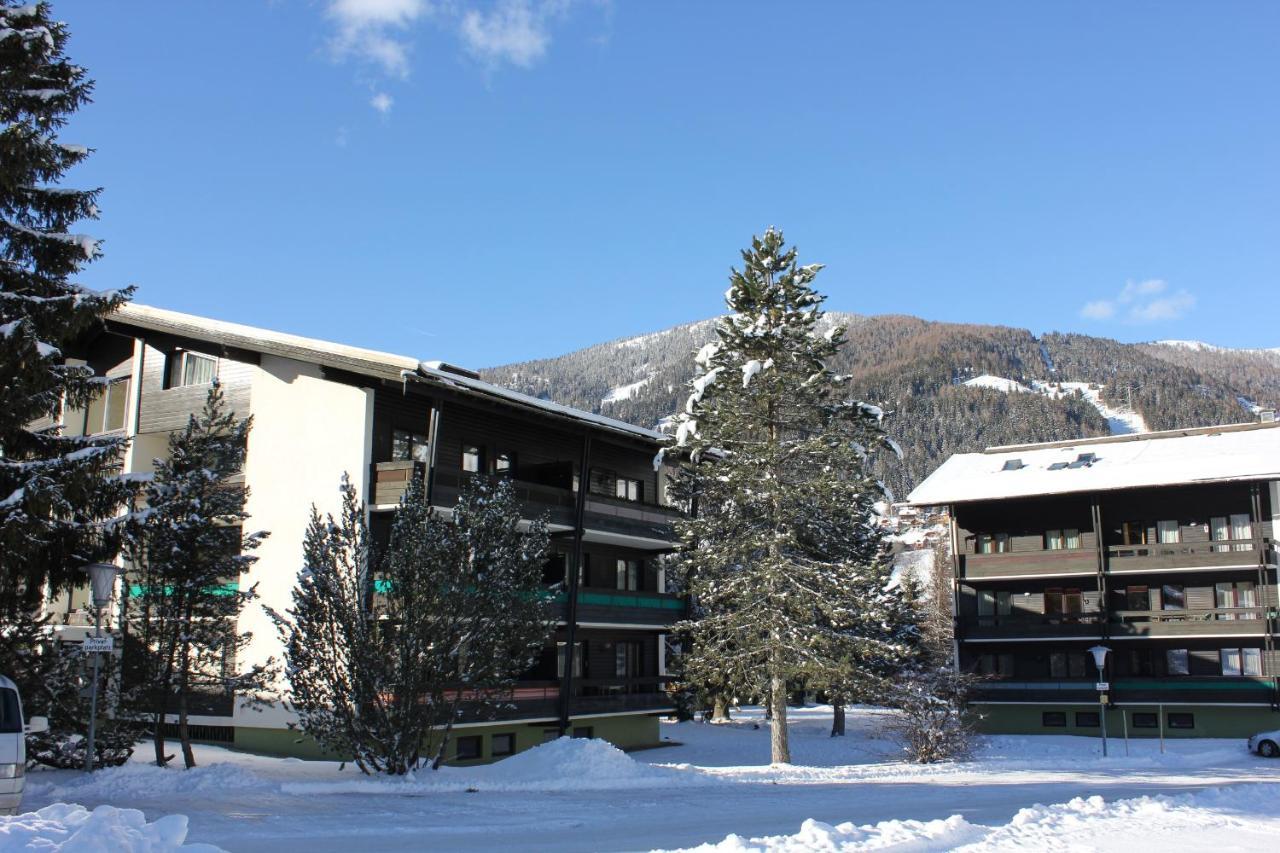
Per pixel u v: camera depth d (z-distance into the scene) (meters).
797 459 34.12
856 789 23.08
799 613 32.50
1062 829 14.59
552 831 15.05
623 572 39.19
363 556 22.78
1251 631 42.81
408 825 15.55
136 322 32.53
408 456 30.45
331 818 16.23
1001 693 46.88
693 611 39.25
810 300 35.06
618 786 22.80
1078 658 46.91
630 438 36.41
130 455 32.41
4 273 18.03
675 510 39.12
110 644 20.28
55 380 18.33
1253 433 47.78
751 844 11.98
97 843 9.22
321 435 29.53
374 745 22.33
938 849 12.51
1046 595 47.88
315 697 22.27
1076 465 48.78
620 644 38.12
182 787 19.75
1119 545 46.47
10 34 17.61
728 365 35.09
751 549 33.41
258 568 29.67
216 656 23.36
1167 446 48.59
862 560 43.28
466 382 28.86
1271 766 32.94
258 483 30.31
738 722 52.69
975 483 48.81
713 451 36.34
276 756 27.69
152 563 22.05
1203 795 19.09
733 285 35.50
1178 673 45.16
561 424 33.16
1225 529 44.97
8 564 17.77
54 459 18.39
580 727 34.59
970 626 47.62
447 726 23.05
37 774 20.91
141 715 22.30
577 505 33.66
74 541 19.86
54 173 18.52
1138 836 14.02
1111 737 44.94
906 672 39.78
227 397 31.56
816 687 32.59
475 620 22.52
